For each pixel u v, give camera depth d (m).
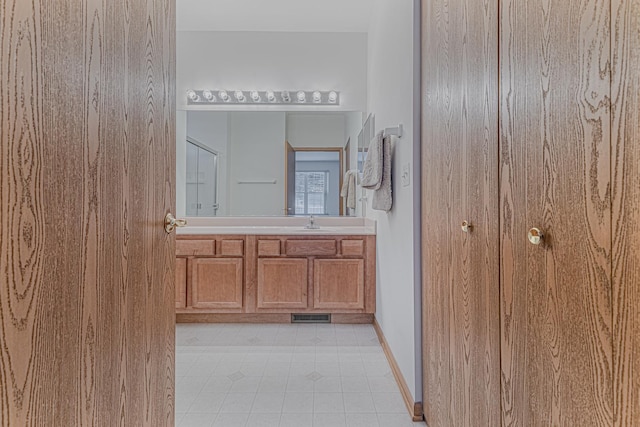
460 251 1.23
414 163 1.73
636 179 0.54
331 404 1.81
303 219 3.52
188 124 3.49
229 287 3.00
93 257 0.78
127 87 0.93
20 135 0.58
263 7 3.06
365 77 3.48
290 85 3.48
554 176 0.72
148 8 1.06
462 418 1.21
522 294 0.84
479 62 1.07
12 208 0.57
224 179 3.53
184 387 1.98
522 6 0.84
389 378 2.09
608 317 0.59
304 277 3.00
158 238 1.14
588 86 0.63
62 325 0.69
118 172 0.88
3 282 0.56
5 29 0.55
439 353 1.45
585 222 0.64
